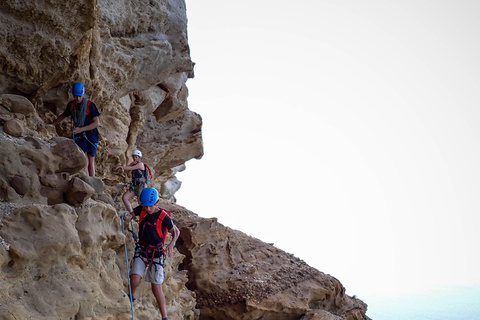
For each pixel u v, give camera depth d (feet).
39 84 23.65
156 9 33.14
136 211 20.27
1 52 21.47
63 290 16.90
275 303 32.19
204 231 34.88
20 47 21.95
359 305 38.58
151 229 19.67
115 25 30.37
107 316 18.39
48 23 22.26
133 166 25.43
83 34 23.82
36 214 16.87
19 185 17.58
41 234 16.67
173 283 25.77
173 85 41.14
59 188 18.75
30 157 18.37
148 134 44.57
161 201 39.83
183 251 34.40
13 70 22.36
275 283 33.71
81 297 17.39
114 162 33.06
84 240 18.44
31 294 15.99
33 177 18.19
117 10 30.32
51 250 16.81
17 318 14.85
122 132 34.42
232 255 35.19
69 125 27.30
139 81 34.27
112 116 33.37
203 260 33.88
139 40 32.14
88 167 22.76
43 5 21.63
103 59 29.58
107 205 20.36
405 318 236.22
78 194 18.67
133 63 32.14
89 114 22.84
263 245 37.86
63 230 17.29
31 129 21.25
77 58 24.95
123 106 34.94
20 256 15.78
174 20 34.73
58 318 16.21
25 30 21.80
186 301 28.96
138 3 32.12
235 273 33.71
